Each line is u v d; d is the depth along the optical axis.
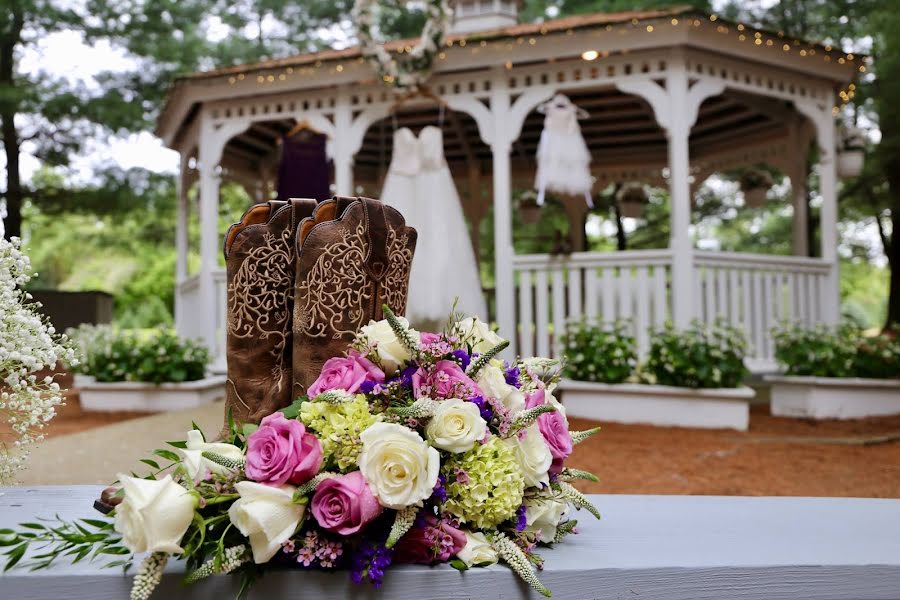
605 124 11.34
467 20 10.39
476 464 1.46
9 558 1.54
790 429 6.78
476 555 1.45
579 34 8.03
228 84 9.26
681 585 1.52
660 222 20.88
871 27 13.73
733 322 8.35
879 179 15.17
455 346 1.61
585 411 7.35
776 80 8.78
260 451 1.42
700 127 11.21
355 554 1.40
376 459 1.38
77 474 4.52
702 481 4.67
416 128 11.88
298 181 9.04
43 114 15.29
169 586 1.41
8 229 15.80
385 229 1.91
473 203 13.05
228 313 1.96
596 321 7.79
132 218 17.05
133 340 8.52
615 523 1.91
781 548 1.66
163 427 6.32
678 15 7.71
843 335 7.91
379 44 8.43
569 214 13.29
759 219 23.30
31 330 1.97
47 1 15.45
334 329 1.81
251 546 1.39
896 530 1.84
